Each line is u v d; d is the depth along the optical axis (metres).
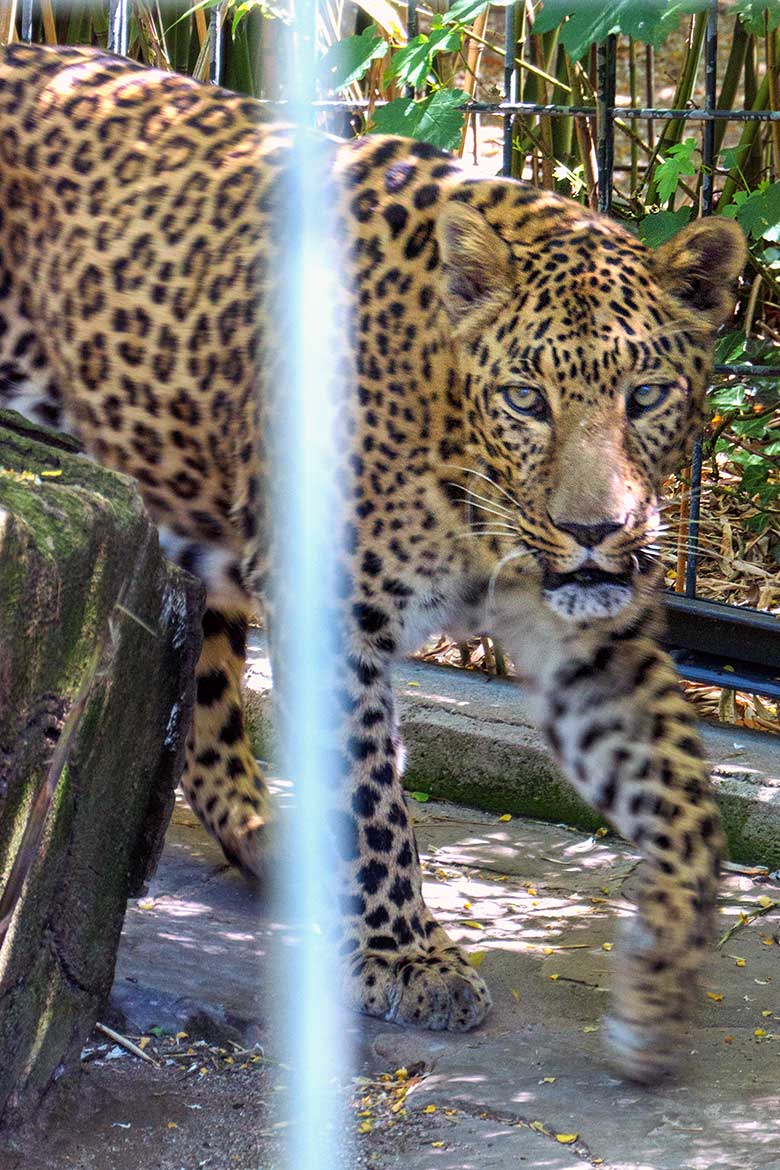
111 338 5.93
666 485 9.15
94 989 4.56
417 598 5.63
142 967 5.50
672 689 5.58
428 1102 4.77
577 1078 4.95
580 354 5.14
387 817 5.61
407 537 5.53
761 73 11.90
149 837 4.66
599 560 5.11
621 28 6.78
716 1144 4.49
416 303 5.48
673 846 5.25
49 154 6.05
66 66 6.27
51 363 6.11
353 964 5.51
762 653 7.45
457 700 7.52
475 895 6.37
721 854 5.30
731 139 12.06
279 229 5.72
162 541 6.19
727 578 8.65
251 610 6.47
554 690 5.70
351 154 5.85
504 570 5.54
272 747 7.70
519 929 6.06
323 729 5.61
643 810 5.39
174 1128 4.55
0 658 3.76
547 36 8.99
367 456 5.50
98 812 4.40
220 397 5.80
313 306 5.59
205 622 6.42
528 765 7.18
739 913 6.28
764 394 8.75
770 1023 5.36
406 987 5.36
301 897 6.20
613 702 5.59
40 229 6.05
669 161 8.14
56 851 4.25
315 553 5.60
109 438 6.05
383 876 5.60
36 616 3.86
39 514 3.99
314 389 5.55
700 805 5.34
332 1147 4.50
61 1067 4.50
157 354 5.87
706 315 5.37
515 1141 4.53
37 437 4.66
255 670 7.81
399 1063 5.09
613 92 7.43
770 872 6.71
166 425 5.93
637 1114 4.69
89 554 4.04
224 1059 5.03
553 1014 5.42
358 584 5.59
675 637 7.62
